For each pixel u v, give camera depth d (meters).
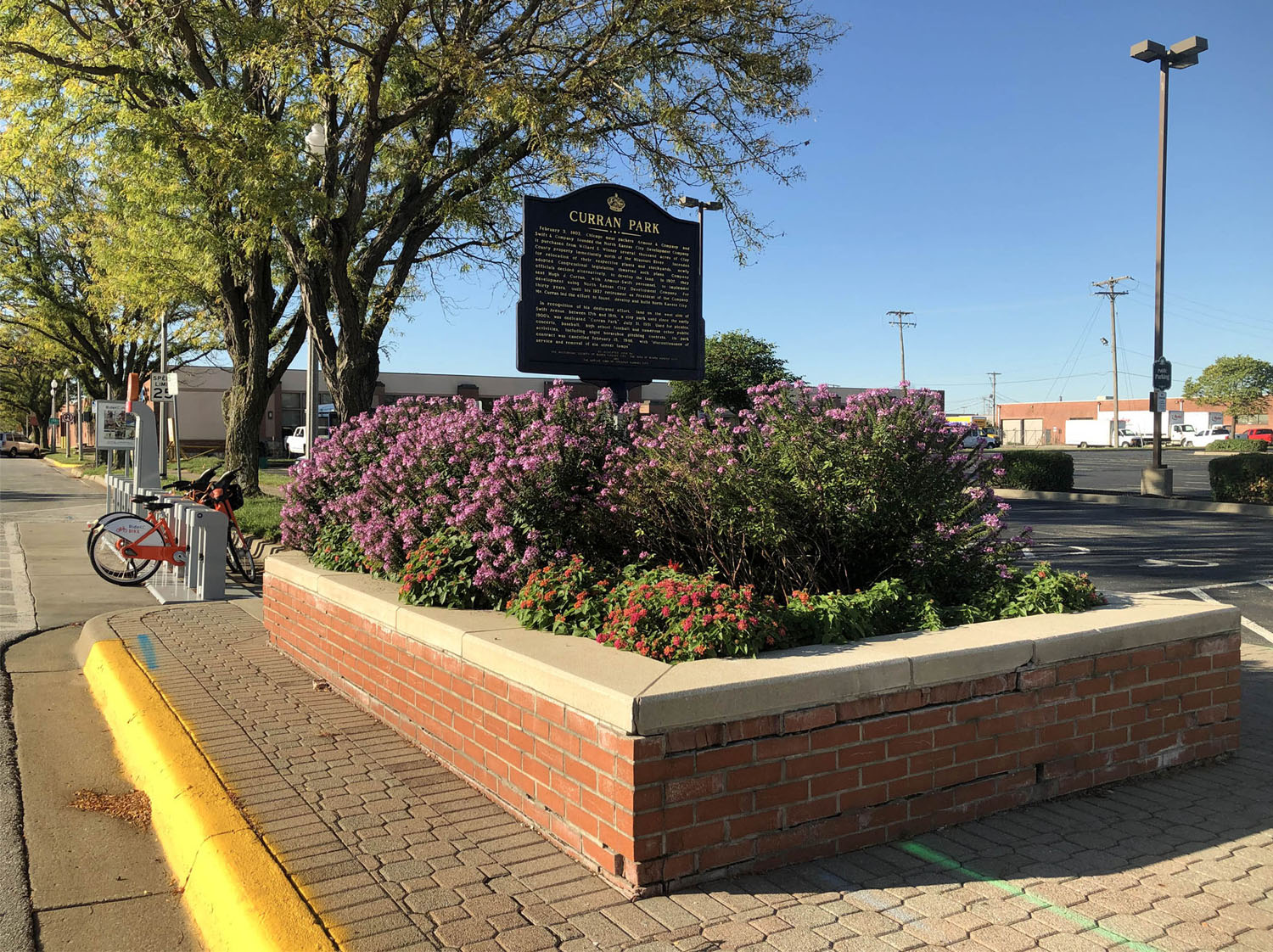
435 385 53.09
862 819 3.58
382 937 2.92
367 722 5.29
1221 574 11.45
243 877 3.31
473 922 3.01
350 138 14.31
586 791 3.41
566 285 7.23
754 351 29.78
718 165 14.09
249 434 18.23
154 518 10.86
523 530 5.07
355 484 7.38
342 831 3.77
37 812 4.39
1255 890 3.28
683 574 4.72
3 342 42.44
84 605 9.72
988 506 5.21
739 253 14.51
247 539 12.44
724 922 3.02
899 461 4.88
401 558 5.95
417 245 14.46
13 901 3.52
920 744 3.71
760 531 4.77
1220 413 84.56
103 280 23.58
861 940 2.92
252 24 12.03
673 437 5.05
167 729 5.05
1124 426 81.31
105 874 3.77
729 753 3.31
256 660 6.84
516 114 12.08
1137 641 4.33
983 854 3.55
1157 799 4.12
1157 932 2.99
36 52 12.73
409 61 12.94
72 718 5.89
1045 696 4.04
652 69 13.63
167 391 20.11
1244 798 4.14
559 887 3.26
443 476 5.84
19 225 31.98
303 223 13.39
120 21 13.64
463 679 4.33
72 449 71.75
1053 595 4.72
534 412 5.96
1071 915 3.09
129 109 13.62
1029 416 97.62
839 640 4.05
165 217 14.51
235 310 18.03
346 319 13.19
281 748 4.82
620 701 3.17
